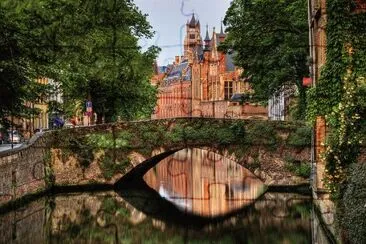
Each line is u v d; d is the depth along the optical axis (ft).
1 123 86.17
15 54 73.46
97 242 82.99
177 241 85.15
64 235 86.02
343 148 63.87
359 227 48.32
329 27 69.00
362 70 67.21
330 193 65.82
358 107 64.28
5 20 66.39
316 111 71.87
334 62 68.49
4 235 83.92
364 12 67.51
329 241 68.39
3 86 79.30
